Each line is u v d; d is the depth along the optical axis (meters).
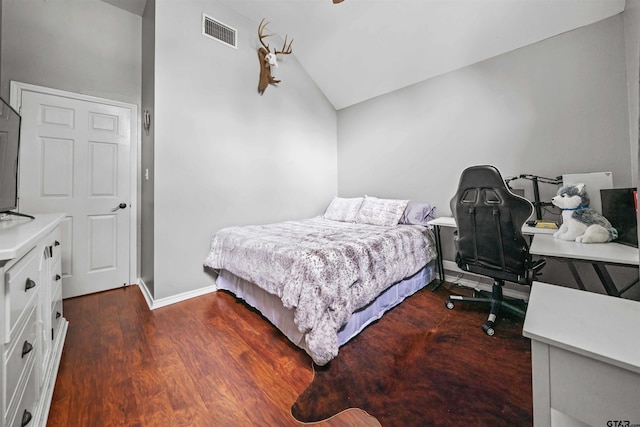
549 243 1.42
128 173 2.67
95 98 2.46
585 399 0.51
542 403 0.56
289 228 2.56
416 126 3.02
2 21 2.04
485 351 1.56
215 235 2.50
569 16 1.95
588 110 1.95
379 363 1.46
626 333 0.54
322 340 1.38
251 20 2.79
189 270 2.36
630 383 0.46
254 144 2.86
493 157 2.44
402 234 2.24
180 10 2.28
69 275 2.36
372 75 3.16
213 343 1.64
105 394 1.21
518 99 2.29
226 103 2.60
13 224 1.19
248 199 2.81
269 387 1.27
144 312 2.07
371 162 3.49
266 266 1.77
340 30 2.79
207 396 1.21
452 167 2.73
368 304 1.85
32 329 0.98
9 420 0.77
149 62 2.30
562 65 2.06
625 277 1.82
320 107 3.66
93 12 2.45
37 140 2.20
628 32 1.74
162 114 2.17
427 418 1.10
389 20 2.50
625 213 1.33
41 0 2.20
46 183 2.24
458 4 2.17
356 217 3.06
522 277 1.69
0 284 0.72
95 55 2.46
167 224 2.22
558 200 1.61
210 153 2.49
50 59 2.24
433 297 2.38
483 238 1.81
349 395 1.23
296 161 3.33
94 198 2.48
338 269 1.57
